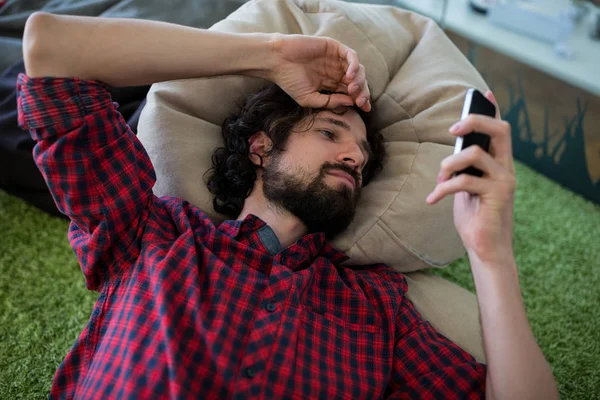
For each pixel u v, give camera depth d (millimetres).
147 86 1348
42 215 1447
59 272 1326
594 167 1729
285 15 1269
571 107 1766
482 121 715
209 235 935
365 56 1232
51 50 811
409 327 947
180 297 829
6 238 1378
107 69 853
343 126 1058
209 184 1110
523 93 1878
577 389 1214
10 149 1292
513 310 729
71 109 822
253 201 1072
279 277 885
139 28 878
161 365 764
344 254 1074
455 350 887
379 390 845
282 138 1039
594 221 1672
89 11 1448
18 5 1491
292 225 1036
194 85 1154
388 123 1250
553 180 1850
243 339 812
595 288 1447
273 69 990
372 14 1302
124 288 868
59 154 816
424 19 1329
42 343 1181
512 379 718
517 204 1717
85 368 858
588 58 1867
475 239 730
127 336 796
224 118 1206
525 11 1912
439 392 825
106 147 861
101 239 860
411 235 1104
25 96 814
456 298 1147
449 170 709
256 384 776
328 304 943
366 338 904
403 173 1141
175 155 1088
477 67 1994
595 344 1306
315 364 828
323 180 998
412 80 1228
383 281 1025
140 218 924
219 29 1192
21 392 1097
